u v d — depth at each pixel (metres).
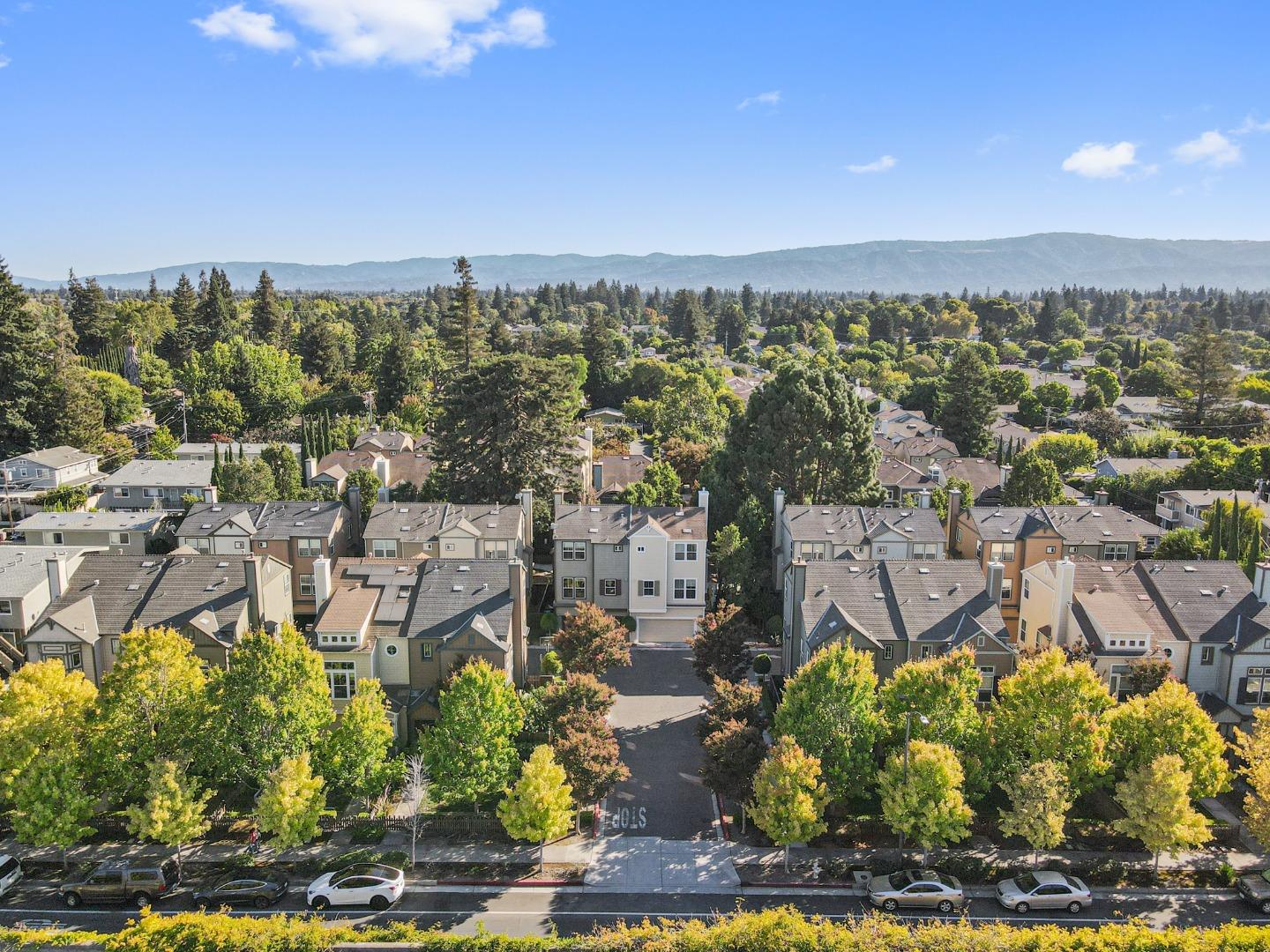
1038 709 48.62
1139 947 36.12
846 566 63.44
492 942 37.19
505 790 47.38
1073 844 47.56
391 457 110.38
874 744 50.75
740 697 52.88
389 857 45.53
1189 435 141.88
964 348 137.00
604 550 75.12
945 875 43.94
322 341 177.88
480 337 142.25
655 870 45.25
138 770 47.38
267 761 46.69
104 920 41.22
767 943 36.06
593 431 129.50
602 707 53.69
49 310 167.12
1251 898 42.53
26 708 45.31
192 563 62.97
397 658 57.56
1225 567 63.94
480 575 61.41
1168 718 47.84
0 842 47.31
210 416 138.38
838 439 87.81
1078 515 81.06
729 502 89.00
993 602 60.88
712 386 186.38
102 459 118.56
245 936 36.56
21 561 67.50
